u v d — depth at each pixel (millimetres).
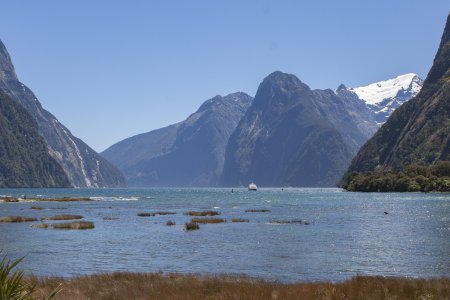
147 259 41750
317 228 67375
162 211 108500
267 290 24062
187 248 48312
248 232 62656
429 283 25625
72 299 21922
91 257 42938
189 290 24609
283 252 45250
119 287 25469
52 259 41844
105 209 117125
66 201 163875
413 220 78938
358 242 52188
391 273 34844
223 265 38406
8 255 44188
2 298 14070
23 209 116188
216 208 121188
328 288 23906
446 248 47312
